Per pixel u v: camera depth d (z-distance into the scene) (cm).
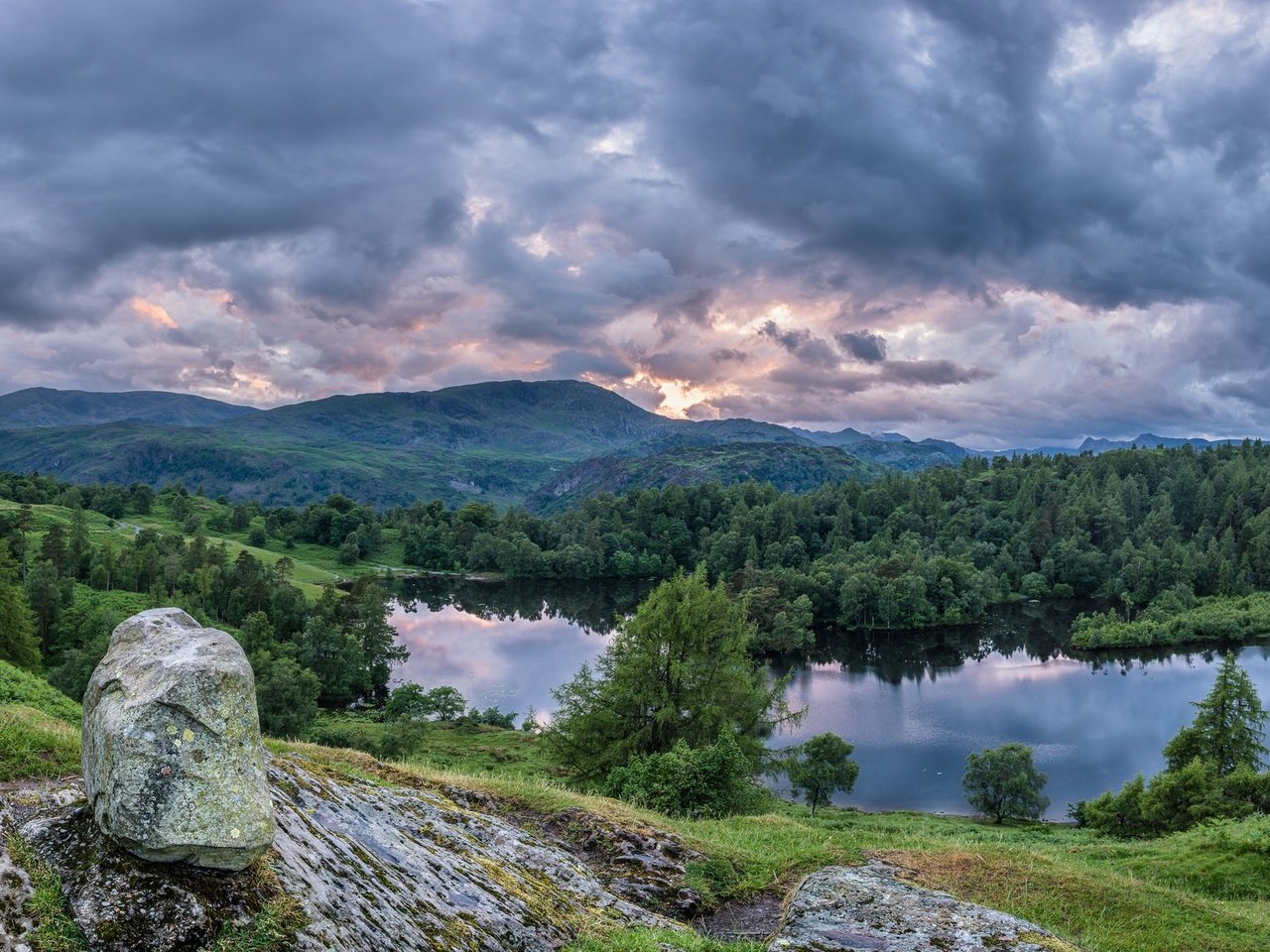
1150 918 1558
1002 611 16850
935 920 1150
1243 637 13625
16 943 607
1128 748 8300
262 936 678
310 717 7938
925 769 7656
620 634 4178
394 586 19800
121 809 668
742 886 1514
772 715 4603
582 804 1903
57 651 9381
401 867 1034
